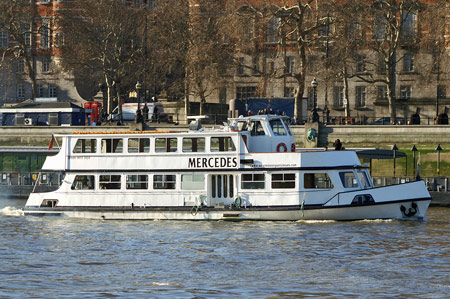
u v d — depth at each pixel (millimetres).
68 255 98250
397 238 109000
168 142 126562
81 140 129875
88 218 128875
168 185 126750
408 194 122438
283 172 122938
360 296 77312
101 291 78812
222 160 124688
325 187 122438
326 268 90000
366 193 122062
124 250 101562
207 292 78625
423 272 87938
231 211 124125
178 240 108562
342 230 115250
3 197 174375
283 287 80875
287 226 119125
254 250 101000
